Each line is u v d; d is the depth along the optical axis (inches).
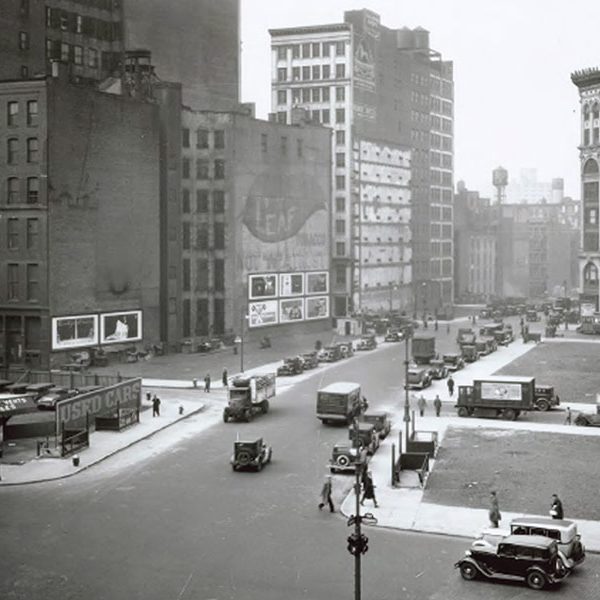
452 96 7239.2
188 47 5024.6
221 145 4372.5
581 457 2044.8
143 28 4768.7
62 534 1507.1
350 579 1302.9
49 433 2321.6
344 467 1902.1
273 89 5797.2
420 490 1766.7
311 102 5698.8
